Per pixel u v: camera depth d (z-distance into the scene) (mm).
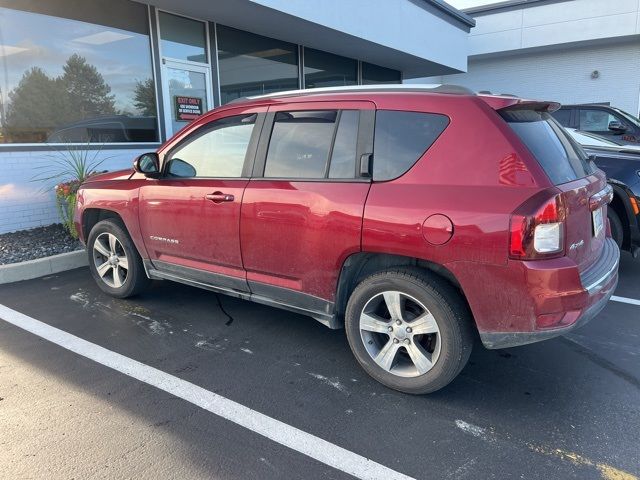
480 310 2854
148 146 8570
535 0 17688
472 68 20688
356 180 3229
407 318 3180
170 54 8781
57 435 2791
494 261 2740
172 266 4355
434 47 13461
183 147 4223
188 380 3418
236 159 3869
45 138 7379
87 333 4172
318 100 3531
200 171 4086
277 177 3602
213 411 3047
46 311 4656
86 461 2580
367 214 3084
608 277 3176
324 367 3613
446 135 2992
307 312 3596
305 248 3400
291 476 2490
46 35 7246
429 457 2633
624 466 2559
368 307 3273
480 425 2914
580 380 3438
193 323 4391
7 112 6961
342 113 3395
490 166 2842
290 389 3309
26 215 7156
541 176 2762
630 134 8188
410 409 3076
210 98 9578
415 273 3037
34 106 7223
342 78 13125
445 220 2830
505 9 18375
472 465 2570
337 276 3322
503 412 3047
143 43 8398
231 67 9945
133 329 4262
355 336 3336
